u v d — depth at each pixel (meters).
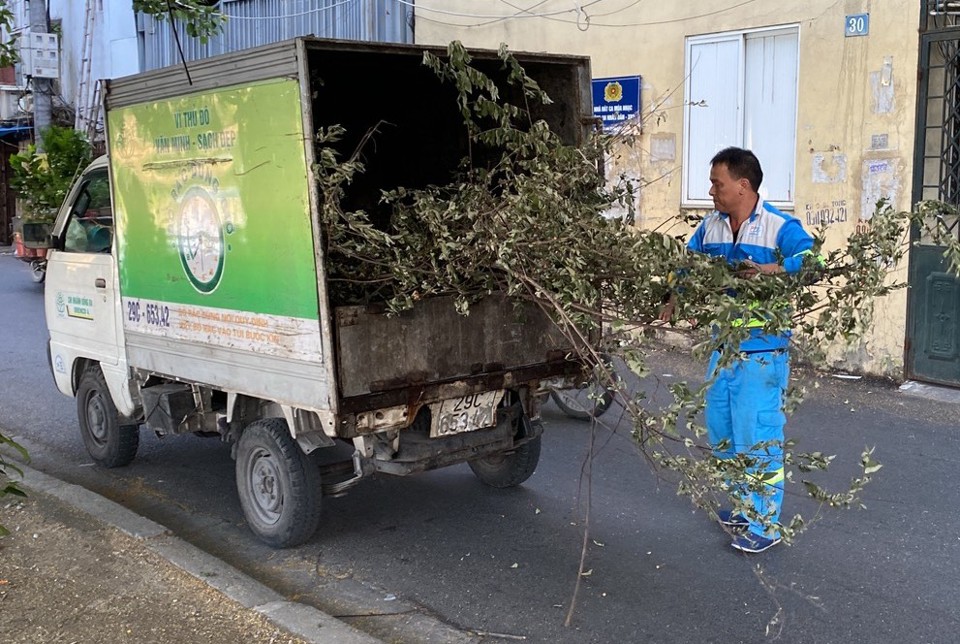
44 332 11.66
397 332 4.24
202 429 5.24
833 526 5.01
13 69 23.00
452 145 5.82
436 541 4.96
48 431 7.27
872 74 8.01
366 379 4.15
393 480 5.94
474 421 4.69
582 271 3.74
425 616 4.12
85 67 20.31
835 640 3.82
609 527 5.07
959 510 5.21
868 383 8.09
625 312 3.78
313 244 4.00
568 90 5.07
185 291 4.91
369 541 4.98
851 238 3.61
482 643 3.88
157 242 5.08
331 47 4.04
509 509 5.39
